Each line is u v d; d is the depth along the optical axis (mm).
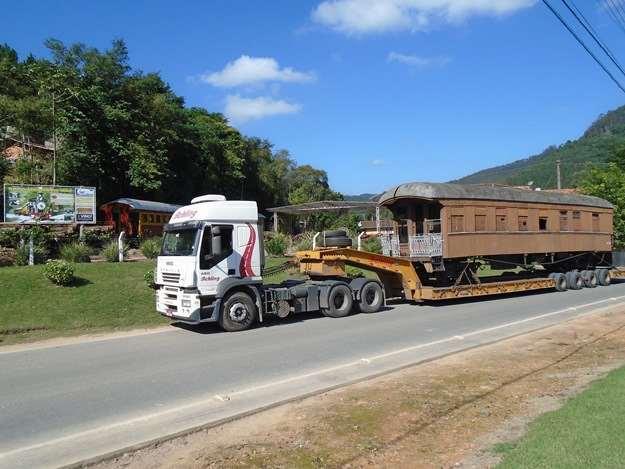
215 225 13984
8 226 21594
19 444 6230
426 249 19844
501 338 12336
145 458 5691
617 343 11125
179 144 49250
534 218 23234
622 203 41062
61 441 6289
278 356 10867
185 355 11156
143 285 17891
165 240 14898
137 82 44094
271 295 15188
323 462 5383
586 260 27297
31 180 34312
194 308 13680
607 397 6617
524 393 7547
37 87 38781
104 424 6863
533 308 18141
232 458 5570
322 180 80938
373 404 7242
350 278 18094
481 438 5801
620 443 5070
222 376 9281
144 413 7289
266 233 31984
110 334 14094
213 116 63750
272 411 7160
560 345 11133
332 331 13938
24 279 16547
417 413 6801
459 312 17438
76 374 9625
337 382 8625
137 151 42156
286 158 78562
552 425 5754
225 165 56562
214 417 6980
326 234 18203
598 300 20250
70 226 23562
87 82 40844
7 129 36312
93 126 39656
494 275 26750
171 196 48875
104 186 42094
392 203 21188
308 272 17719
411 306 19344
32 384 8953
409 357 10477
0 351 11969
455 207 20000
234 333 13906
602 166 50906
